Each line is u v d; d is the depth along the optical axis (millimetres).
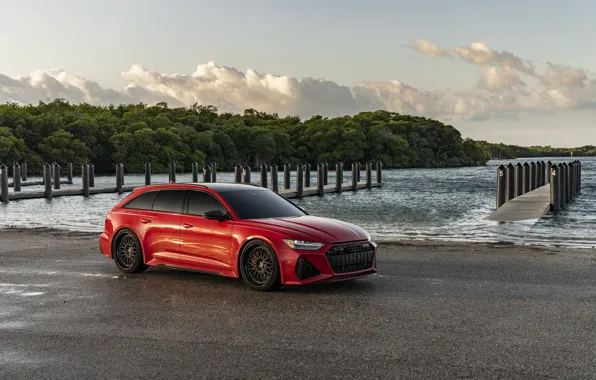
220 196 9656
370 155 151375
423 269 10484
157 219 10031
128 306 7859
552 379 5066
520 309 7520
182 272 10422
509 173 26562
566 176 30109
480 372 5238
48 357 5754
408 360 5570
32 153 102062
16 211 26922
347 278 8805
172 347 6039
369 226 19781
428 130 168000
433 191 44844
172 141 119625
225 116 190250
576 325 6742
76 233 16781
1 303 8055
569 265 10859
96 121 122688
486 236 16078
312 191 39562
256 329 6688
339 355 5734
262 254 8844
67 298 8359
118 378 5172
